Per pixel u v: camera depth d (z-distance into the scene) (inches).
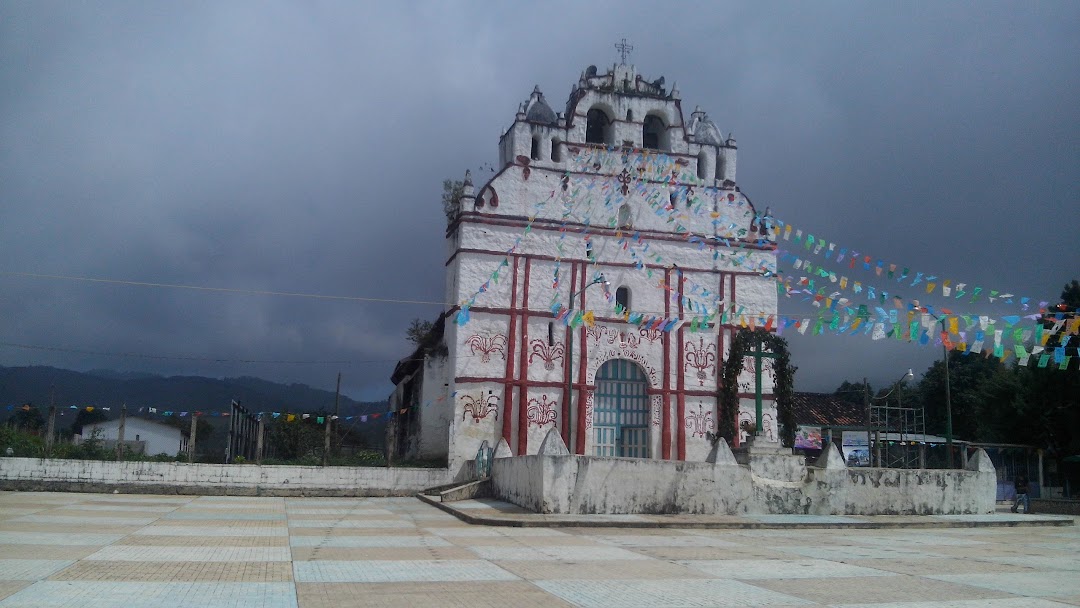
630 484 923.4
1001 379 1856.5
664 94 1555.1
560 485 901.2
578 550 622.5
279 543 624.7
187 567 486.3
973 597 446.9
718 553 623.5
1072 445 1680.6
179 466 1241.4
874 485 1023.0
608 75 1556.3
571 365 1284.4
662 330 1346.0
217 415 1328.7
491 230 1432.1
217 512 910.4
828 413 2079.2
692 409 1453.0
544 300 1428.4
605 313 1445.6
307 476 1282.0
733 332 1489.9
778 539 756.6
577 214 1467.8
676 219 1507.1
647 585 459.2
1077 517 1170.6
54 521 741.9
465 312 1318.9
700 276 1496.1
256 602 387.5
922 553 660.1
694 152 1536.7
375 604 390.3
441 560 545.3
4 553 522.6
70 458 1296.8
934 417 2409.0
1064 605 425.4
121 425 1256.8
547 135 1487.5
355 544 630.5
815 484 994.1
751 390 1466.5
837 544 720.3
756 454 1047.6
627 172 1501.0
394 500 1234.0
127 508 927.7
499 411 1376.7
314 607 379.6
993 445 1718.8
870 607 409.1
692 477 948.0
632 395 1450.5
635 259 1472.7
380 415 1392.7
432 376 1475.1
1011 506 1482.5
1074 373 1625.2
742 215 1541.6
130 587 414.3
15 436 1376.7
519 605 395.5
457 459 1346.0
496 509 952.9
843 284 935.0
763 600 421.4
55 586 410.6
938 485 1056.8
